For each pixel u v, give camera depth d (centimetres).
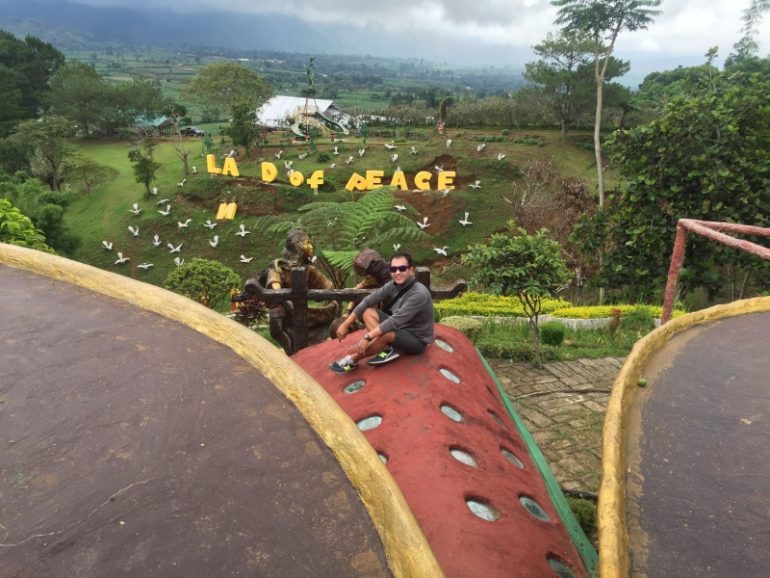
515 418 473
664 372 292
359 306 453
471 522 281
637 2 3127
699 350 315
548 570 276
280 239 4659
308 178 5278
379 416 370
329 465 186
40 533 157
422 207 4850
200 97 8881
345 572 150
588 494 660
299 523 164
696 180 1566
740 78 1659
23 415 205
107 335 266
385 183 5231
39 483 175
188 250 4669
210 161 5372
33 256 346
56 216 3456
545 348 1113
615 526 183
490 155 5503
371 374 421
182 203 5112
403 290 435
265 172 5159
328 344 533
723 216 1548
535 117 6969
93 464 183
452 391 402
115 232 4822
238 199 5019
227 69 8544
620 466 215
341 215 1208
